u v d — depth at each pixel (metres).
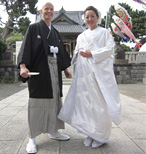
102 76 1.82
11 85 7.79
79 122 1.96
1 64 8.84
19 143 2.00
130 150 1.84
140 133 2.31
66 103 2.05
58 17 20.06
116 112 1.77
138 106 3.95
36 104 1.88
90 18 1.91
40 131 1.96
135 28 14.12
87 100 1.90
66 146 1.94
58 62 2.03
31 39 1.84
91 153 1.78
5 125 2.61
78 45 2.08
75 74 2.07
